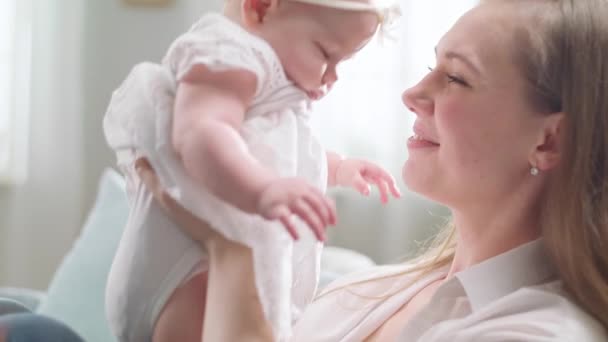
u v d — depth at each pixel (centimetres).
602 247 110
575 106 110
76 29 306
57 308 186
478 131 114
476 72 115
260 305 93
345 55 96
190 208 90
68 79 307
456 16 264
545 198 115
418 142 122
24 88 305
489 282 116
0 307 91
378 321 126
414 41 267
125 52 314
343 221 285
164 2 308
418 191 121
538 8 115
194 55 89
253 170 81
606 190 111
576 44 111
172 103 92
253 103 93
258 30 95
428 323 116
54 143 309
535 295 108
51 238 313
